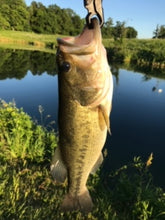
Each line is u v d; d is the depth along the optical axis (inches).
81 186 13.9
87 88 11.9
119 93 73.5
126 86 83.3
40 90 73.8
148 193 23.5
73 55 11.5
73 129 12.6
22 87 77.4
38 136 31.7
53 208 22.3
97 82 11.8
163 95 72.7
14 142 30.5
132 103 63.6
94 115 12.3
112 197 24.5
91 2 10.9
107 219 21.3
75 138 12.7
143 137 43.7
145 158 36.9
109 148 39.3
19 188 24.6
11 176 26.1
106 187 26.9
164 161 36.2
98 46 11.5
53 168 13.6
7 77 93.3
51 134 33.3
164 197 23.6
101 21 11.2
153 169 34.1
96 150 13.0
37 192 24.2
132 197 23.5
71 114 12.5
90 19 11.1
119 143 41.2
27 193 23.7
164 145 40.8
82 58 11.6
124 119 52.1
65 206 14.2
